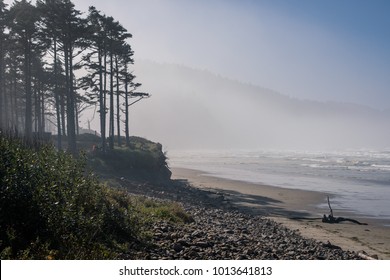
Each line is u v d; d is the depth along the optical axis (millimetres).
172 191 36531
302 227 25203
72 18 42500
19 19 43406
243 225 21109
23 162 10438
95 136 59625
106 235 10711
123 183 32688
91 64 46156
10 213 9156
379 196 41625
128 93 53031
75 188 11508
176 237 12719
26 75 46219
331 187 49250
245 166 86750
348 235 23312
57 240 9289
